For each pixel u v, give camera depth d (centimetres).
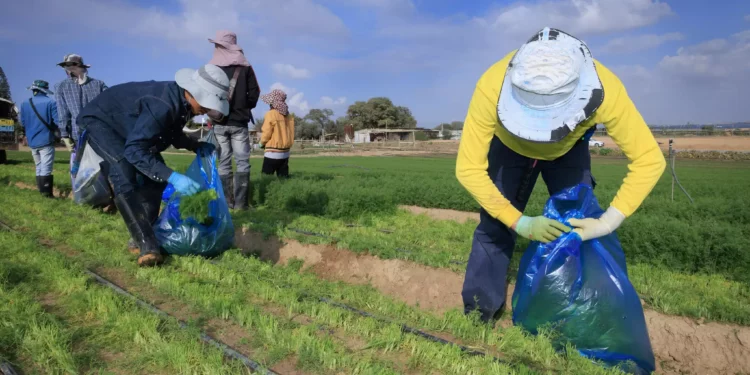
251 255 576
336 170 1998
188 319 363
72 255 539
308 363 310
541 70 283
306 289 470
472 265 394
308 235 627
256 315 377
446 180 1164
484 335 370
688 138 5466
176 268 519
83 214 746
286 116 1008
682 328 390
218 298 405
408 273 509
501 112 303
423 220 844
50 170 917
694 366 377
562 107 291
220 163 811
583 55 304
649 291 446
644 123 312
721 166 2777
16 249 518
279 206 881
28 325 338
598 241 354
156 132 472
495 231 382
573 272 339
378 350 342
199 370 298
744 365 364
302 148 5372
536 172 380
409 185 1038
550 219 334
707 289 477
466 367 314
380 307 430
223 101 489
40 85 895
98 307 378
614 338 335
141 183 526
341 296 465
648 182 313
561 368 321
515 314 375
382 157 3638
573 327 340
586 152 369
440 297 476
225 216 564
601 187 1146
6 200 841
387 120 9344
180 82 478
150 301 408
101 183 764
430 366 320
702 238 542
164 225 542
